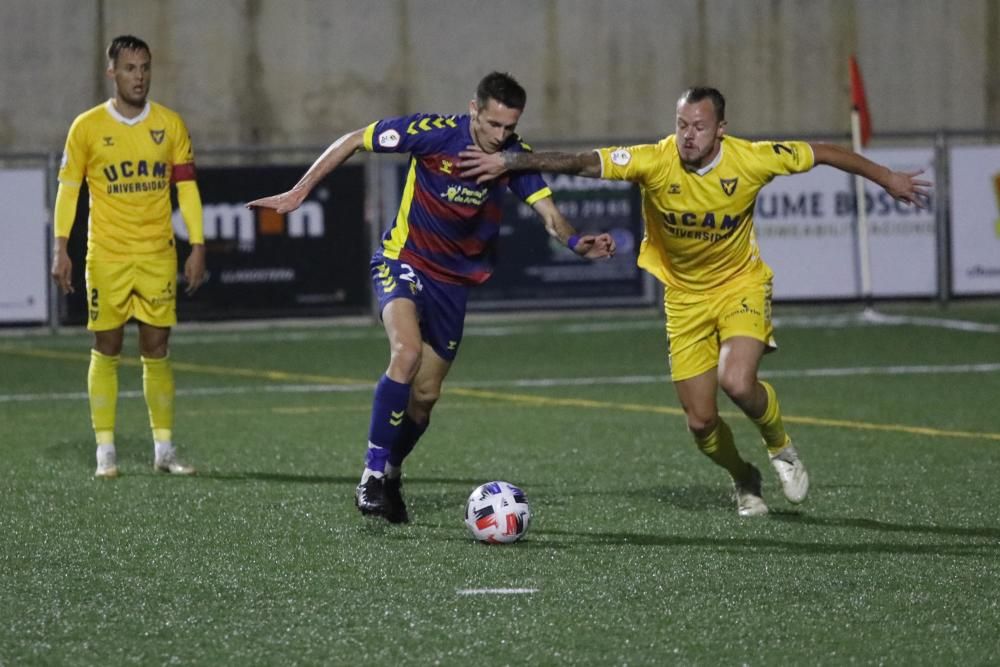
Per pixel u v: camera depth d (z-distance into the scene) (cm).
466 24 6894
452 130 2016
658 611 1559
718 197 1998
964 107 7112
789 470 2123
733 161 1989
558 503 2233
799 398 3597
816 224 5872
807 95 7006
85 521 2083
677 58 6944
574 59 6925
